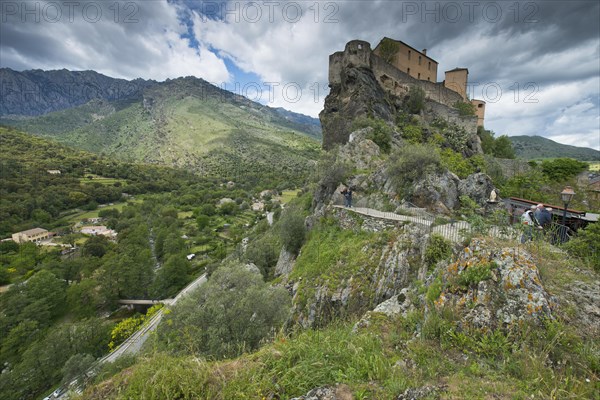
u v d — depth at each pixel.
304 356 4.40
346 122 36.56
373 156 27.94
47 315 38.06
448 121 42.81
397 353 4.79
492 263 5.46
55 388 27.27
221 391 3.79
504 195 26.20
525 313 4.63
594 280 5.71
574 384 3.69
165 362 4.17
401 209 16.84
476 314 4.91
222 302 11.38
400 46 44.66
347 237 17.20
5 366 32.06
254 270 27.61
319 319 12.66
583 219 10.42
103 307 46.19
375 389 3.80
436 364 4.32
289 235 24.25
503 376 3.94
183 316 12.20
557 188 26.73
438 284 6.05
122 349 30.23
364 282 13.12
